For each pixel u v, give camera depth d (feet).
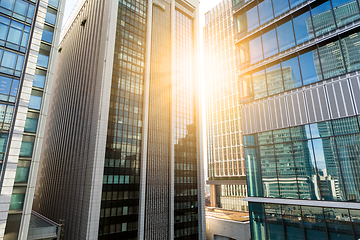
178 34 226.99
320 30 78.95
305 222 70.85
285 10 89.71
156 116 183.83
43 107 103.45
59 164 200.23
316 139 74.38
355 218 60.49
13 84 91.40
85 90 180.14
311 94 78.33
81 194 142.10
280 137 84.28
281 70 88.74
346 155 66.69
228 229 179.22
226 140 347.56
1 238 79.30
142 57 185.37
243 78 102.47
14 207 86.94
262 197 85.05
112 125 153.38
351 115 67.67
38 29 102.83
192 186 196.85
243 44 105.29
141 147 166.20
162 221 163.94
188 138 207.41
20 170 91.56
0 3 92.89
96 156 138.51
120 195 145.89
